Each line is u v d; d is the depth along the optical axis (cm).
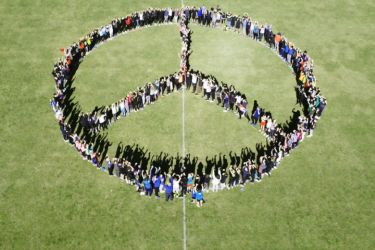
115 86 3341
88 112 3072
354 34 4075
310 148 2881
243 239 2288
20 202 2442
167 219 2388
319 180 2652
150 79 3416
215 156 2798
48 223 2336
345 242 2294
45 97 3203
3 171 2627
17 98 3180
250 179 2608
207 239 2284
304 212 2447
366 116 3164
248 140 2931
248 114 3136
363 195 2567
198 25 4153
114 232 2305
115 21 3862
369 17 4347
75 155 2766
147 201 2489
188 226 2352
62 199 2472
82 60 3609
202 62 3631
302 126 2836
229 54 3747
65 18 4144
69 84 3341
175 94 3309
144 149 2827
